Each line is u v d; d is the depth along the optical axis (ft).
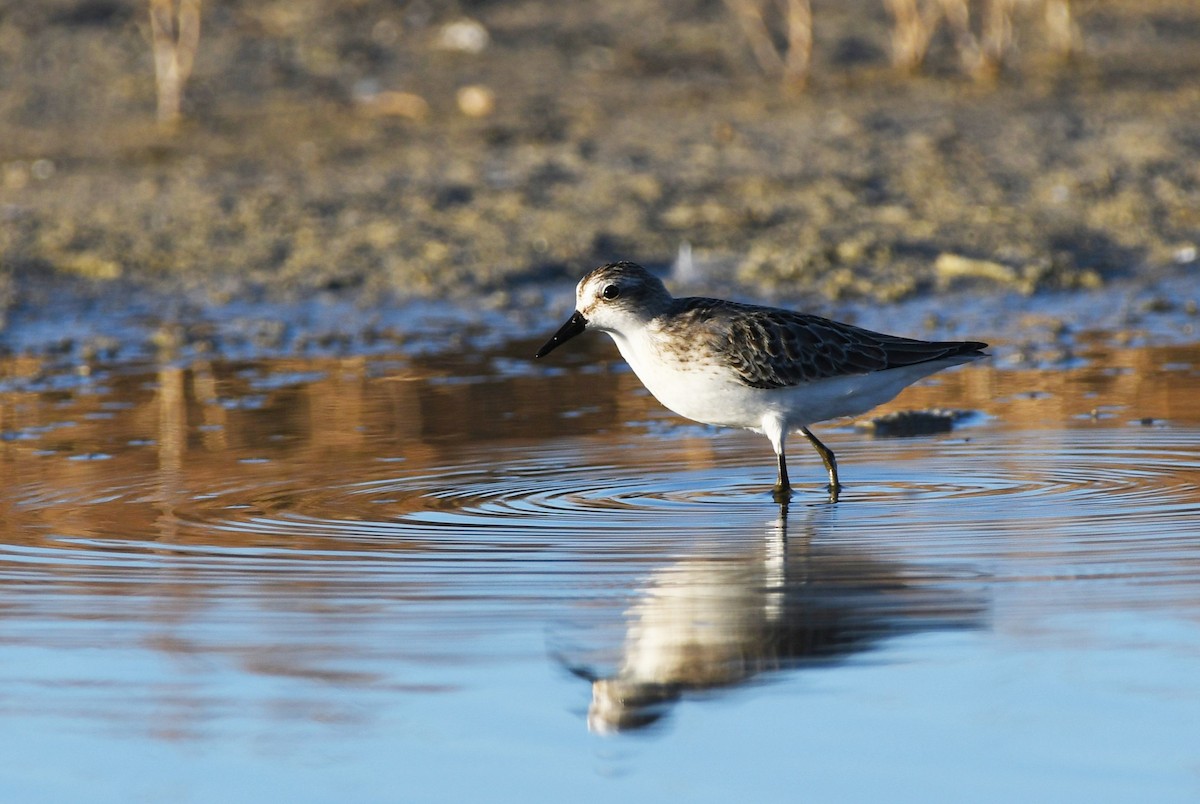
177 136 77.92
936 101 81.35
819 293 60.85
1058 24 92.07
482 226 66.59
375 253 64.44
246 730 23.25
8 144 77.77
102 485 37.91
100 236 65.72
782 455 37.52
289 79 84.89
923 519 33.94
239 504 35.94
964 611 27.37
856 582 29.14
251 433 43.88
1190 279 61.82
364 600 28.45
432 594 28.76
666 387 38.45
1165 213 67.26
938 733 22.76
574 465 40.09
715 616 27.32
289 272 63.00
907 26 86.02
